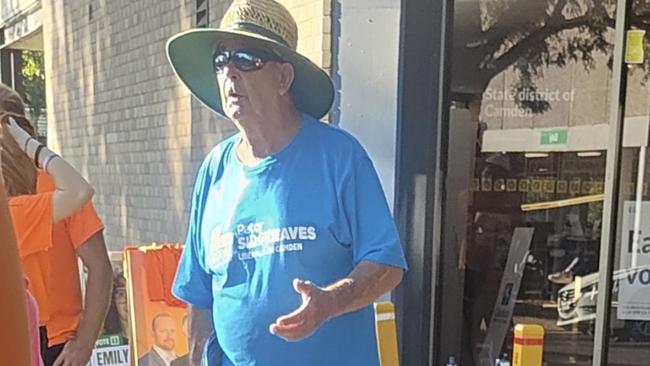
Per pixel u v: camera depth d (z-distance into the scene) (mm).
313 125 1917
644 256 3914
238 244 1880
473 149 3783
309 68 1917
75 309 2598
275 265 1830
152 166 6098
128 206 6703
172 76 5586
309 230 1818
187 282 2092
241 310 1883
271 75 1861
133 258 3252
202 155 5133
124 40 6598
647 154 3863
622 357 3947
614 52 3711
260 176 1863
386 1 3502
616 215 3805
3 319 885
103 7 7055
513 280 3914
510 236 3889
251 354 1886
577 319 3996
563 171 3916
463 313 3803
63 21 8312
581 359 4000
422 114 3555
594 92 3896
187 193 5402
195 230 2066
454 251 3760
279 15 1931
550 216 3918
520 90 3828
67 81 8305
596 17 3836
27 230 2387
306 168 1850
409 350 3631
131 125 6535
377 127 3568
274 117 1857
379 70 3545
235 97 1844
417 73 3529
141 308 3221
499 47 3754
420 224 3590
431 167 3578
